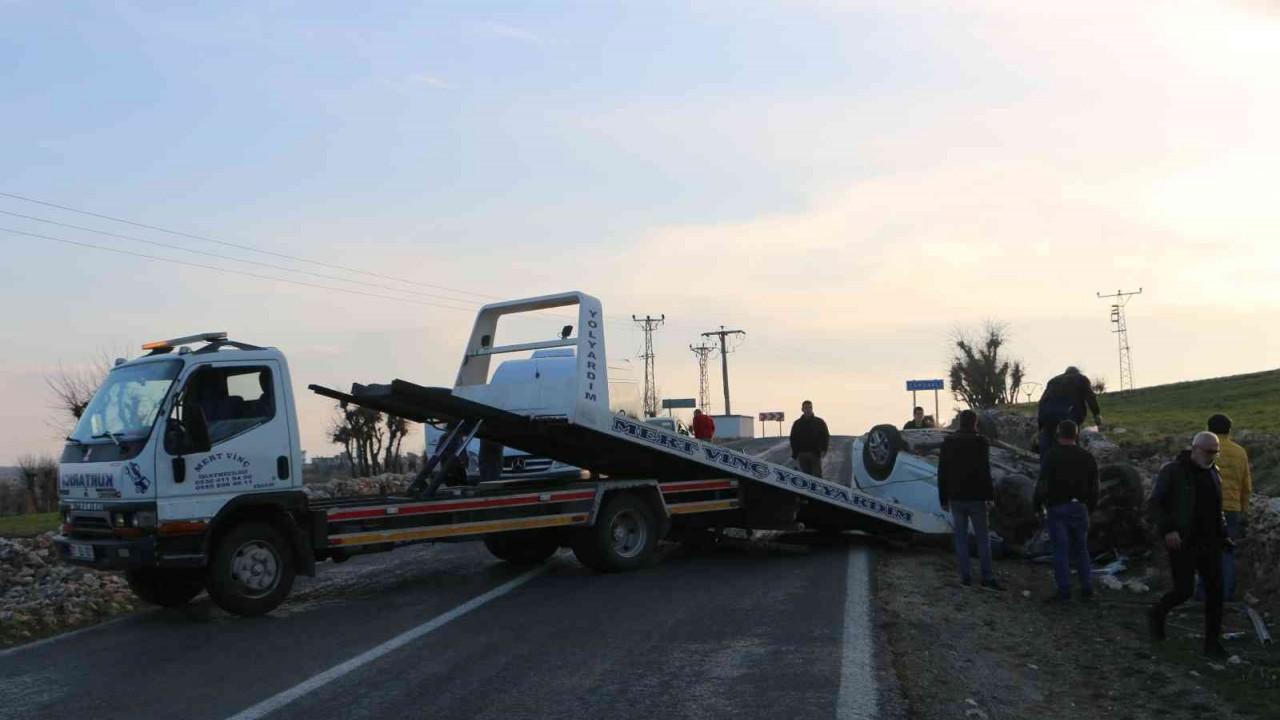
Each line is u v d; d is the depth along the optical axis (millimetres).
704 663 7883
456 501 11680
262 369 10562
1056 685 7660
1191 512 8727
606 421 12766
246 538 10258
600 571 12883
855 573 12320
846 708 6684
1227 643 9109
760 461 14172
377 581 12500
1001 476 14836
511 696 7082
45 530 16062
